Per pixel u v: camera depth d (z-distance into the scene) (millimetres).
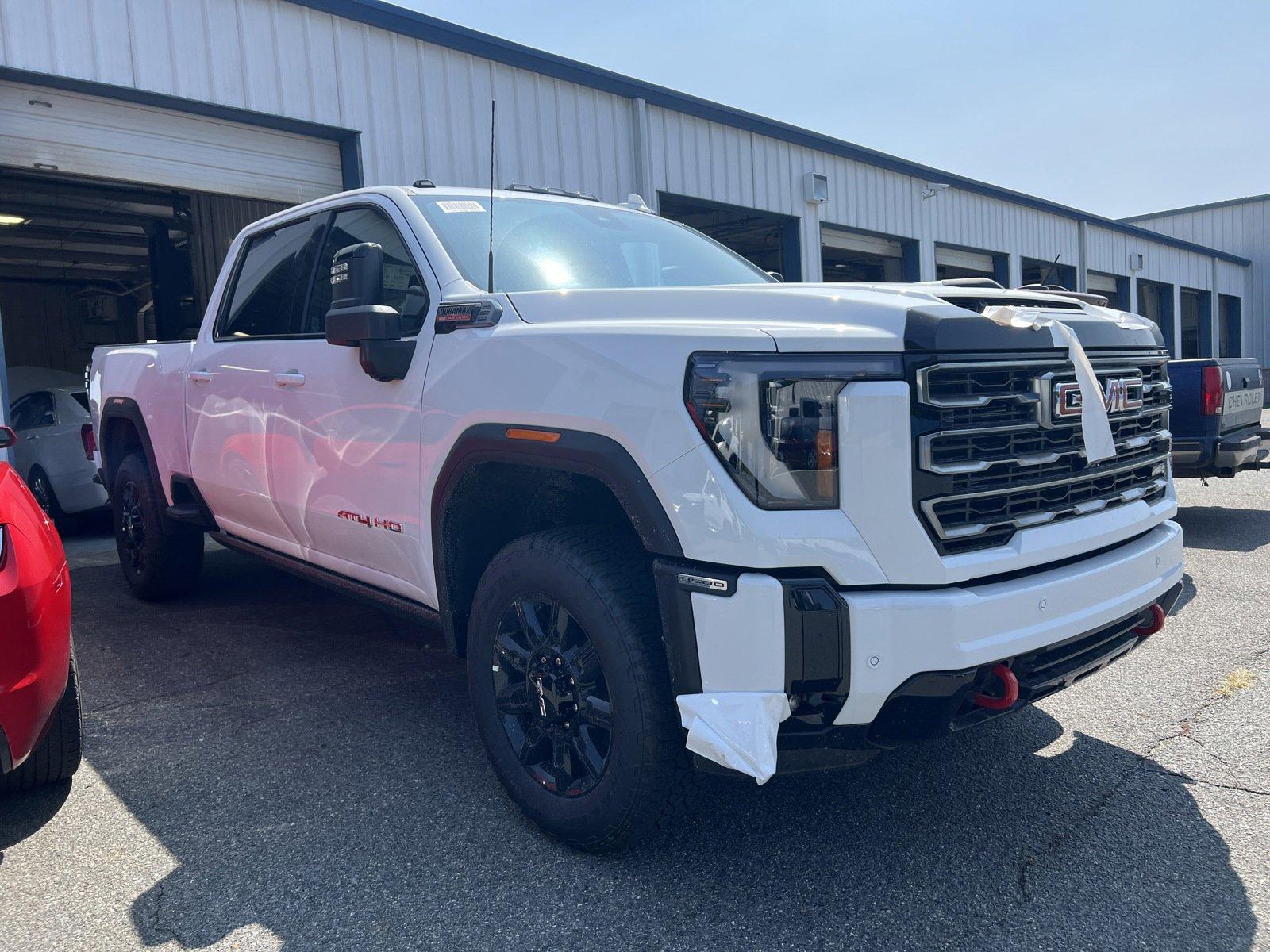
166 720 3676
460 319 2871
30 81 7805
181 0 8430
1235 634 4543
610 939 2205
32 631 2500
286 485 3762
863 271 21594
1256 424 7695
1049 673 2412
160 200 14164
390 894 2414
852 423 2129
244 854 2633
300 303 3855
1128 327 2863
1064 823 2730
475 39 10430
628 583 2395
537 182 11156
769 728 2111
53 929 2283
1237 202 33656
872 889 2400
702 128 13367
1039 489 2383
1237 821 2713
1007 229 21094
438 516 2896
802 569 2145
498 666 2742
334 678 4168
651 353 2295
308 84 9250
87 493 8688
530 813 2662
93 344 23219
